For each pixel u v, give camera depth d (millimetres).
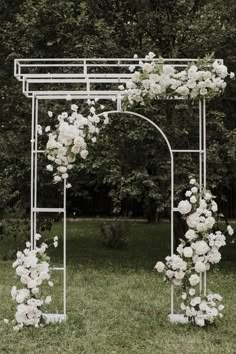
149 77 5500
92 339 5020
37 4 9188
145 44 9500
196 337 5086
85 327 5406
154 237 14484
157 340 4992
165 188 8805
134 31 9422
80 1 9328
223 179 9383
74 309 6215
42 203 9938
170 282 5469
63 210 5695
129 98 5641
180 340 4992
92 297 6934
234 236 13273
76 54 9023
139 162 8969
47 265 5457
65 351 4727
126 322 5617
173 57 8906
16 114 9891
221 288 7637
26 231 10047
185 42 9242
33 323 5348
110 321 5641
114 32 9219
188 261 5422
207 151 8594
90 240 13656
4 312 6059
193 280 5328
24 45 9148
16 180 9656
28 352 4695
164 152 8945
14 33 9344
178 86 5559
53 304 6414
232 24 9281
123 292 7242
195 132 8984
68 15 9000
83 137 5605
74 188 10070
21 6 9742
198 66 5547
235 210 18578
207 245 5375
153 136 8664
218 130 8812
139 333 5219
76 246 12492
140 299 6785
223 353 4660
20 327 5293
